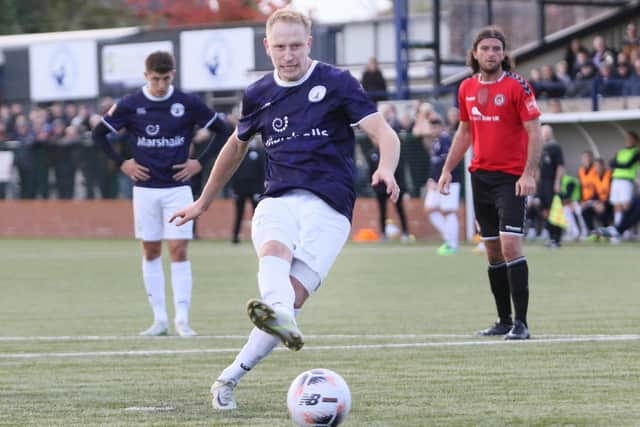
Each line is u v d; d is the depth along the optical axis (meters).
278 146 16.42
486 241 25.17
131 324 29.69
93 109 81.88
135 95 26.84
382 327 27.88
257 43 75.69
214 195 17.23
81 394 18.36
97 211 79.38
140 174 26.77
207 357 22.77
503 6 77.19
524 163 24.23
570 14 77.62
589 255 53.09
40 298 37.75
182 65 77.88
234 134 16.91
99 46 81.44
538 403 17.00
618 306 31.83
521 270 24.41
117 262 55.03
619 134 67.19
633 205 62.34
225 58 76.56
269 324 14.27
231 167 17.11
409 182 69.00
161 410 16.78
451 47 75.94
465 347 23.50
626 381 18.94
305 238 15.80
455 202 56.69
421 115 67.94
